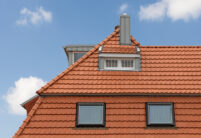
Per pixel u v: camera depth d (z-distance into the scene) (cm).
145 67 1380
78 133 1190
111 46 1435
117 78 1327
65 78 1320
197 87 1295
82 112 1243
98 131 1194
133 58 1386
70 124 1212
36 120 1214
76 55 1672
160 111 1250
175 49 1485
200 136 1186
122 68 1379
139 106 1251
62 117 1226
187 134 1191
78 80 1314
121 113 1233
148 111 1241
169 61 1413
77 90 1273
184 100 1271
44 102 1260
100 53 1380
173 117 1230
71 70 1352
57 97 1274
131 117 1226
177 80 1325
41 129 1195
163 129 1205
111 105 1251
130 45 1459
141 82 1310
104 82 1307
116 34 1499
